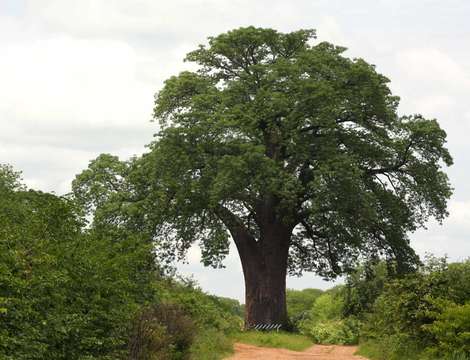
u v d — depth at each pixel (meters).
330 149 35.25
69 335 11.70
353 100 36.66
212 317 28.61
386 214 38.06
